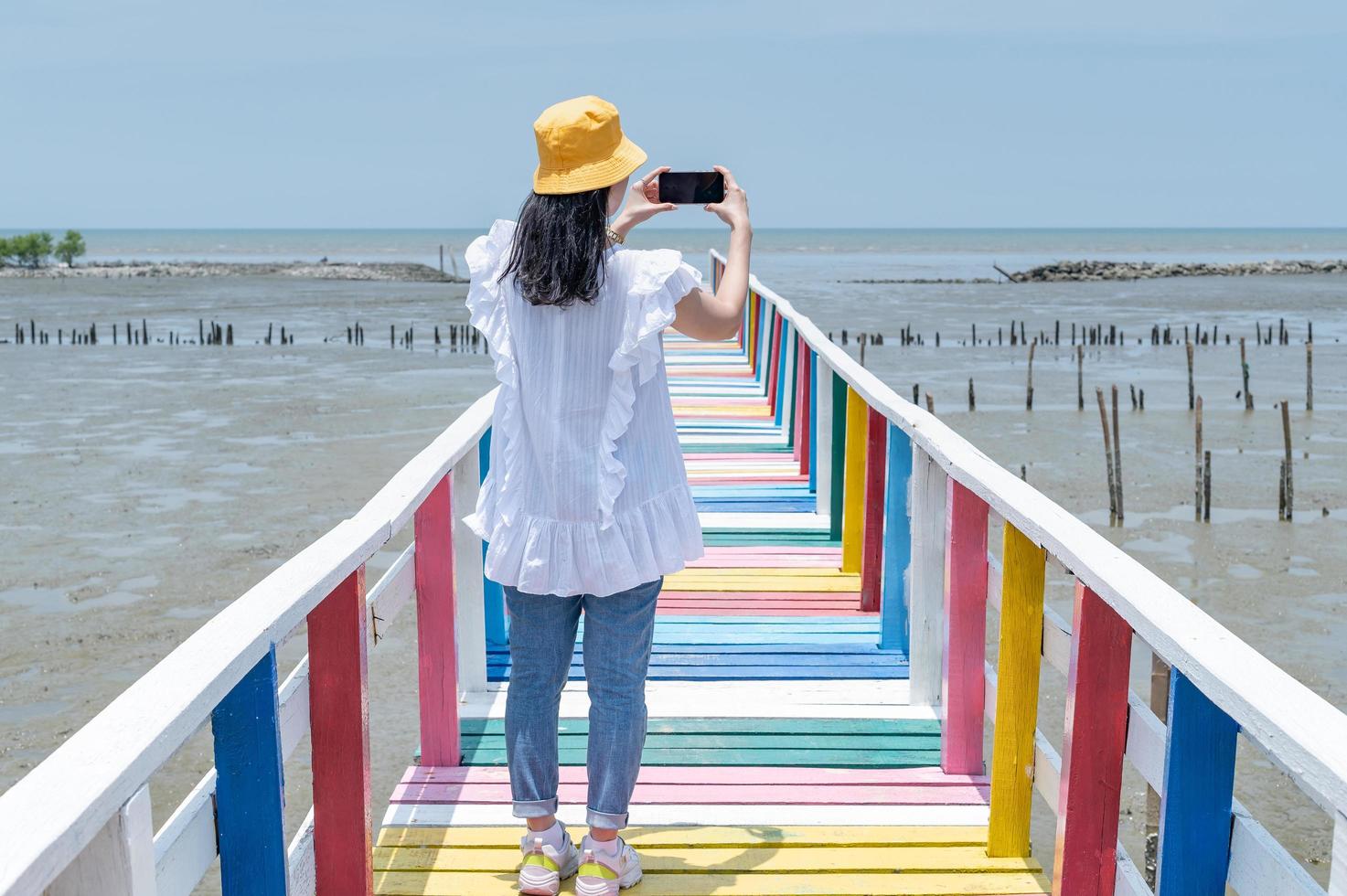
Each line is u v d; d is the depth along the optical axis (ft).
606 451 8.12
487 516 8.76
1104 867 7.98
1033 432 77.51
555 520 8.27
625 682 8.73
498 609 14.78
